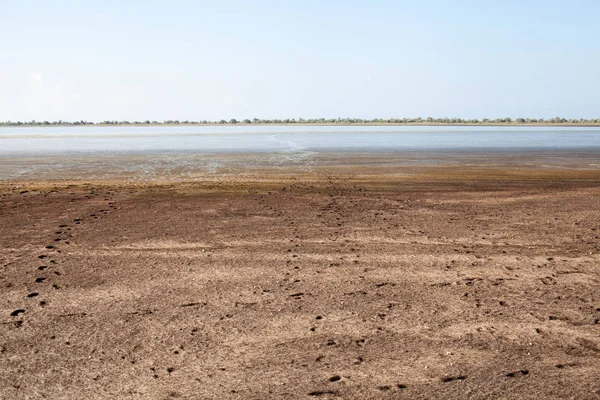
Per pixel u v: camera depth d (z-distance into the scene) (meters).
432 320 7.68
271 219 14.98
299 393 5.76
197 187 21.75
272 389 5.85
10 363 6.46
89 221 14.81
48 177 26.12
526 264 10.44
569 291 8.87
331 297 8.63
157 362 6.48
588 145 53.97
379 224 14.26
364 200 18.36
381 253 11.27
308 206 17.14
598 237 12.65
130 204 17.64
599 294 8.72
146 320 7.76
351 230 13.51
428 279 9.53
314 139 68.25
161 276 9.80
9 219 15.14
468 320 7.68
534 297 8.59
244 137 76.69
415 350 6.75
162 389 5.86
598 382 5.94
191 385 5.94
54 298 8.67
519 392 5.75
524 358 6.52
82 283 9.41
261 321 7.68
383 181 23.86
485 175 26.39
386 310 8.07
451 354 6.64
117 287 9.20
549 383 5.93
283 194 19.75
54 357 6.61
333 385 5.92
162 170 29.06
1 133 114.00
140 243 12.25
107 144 57.69
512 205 17.36
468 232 13.25
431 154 40.56
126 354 6.69
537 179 24.67
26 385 5.95
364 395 5.71
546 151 44.44
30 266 10.46
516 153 41.88
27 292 8.95
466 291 8.90
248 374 6.18
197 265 10.48
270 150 45.44
